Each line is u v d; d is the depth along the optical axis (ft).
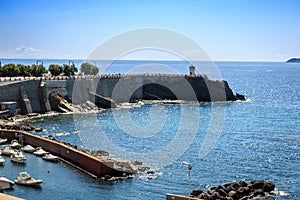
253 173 257.14
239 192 209.15
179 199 195.83
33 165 259.60
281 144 343.87
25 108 482.69
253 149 323.78
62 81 533.55
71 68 618.44
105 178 231.30
